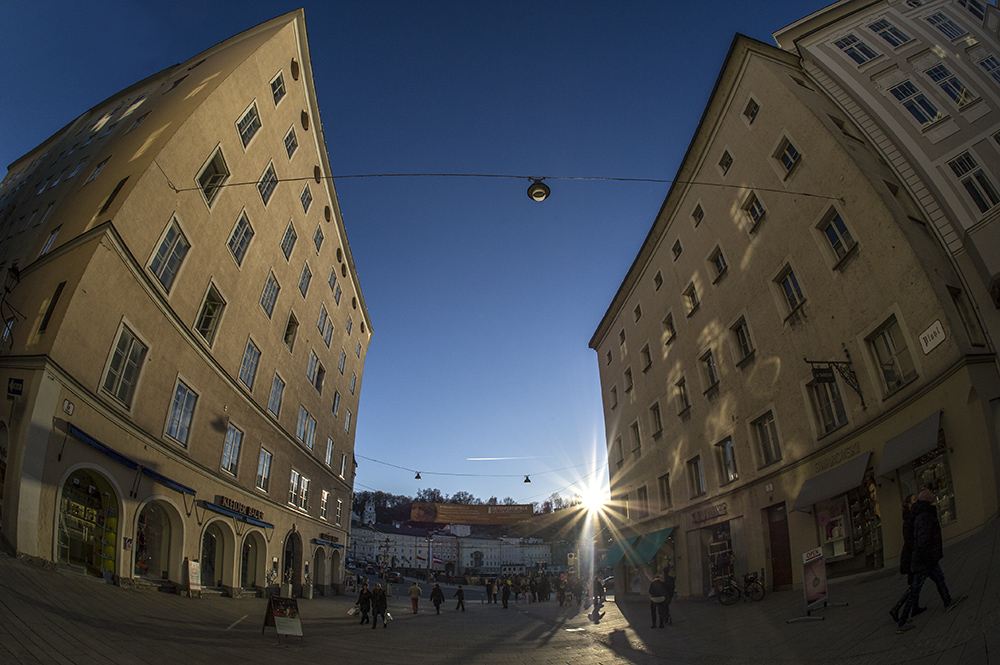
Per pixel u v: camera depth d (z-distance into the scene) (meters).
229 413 20.38
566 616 22.41
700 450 22.72
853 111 18.14
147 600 13.42
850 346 14.98
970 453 11.32
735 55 20.95
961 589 7.90
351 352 40.12
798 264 17.19
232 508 20.42
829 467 15.45
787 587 16.86
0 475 11.54
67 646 7.27
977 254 14.05
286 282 25.92
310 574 29.66
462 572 114.25
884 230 14.03
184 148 16.91
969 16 19.30
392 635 15.18
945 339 12.12
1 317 14.45
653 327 28.48
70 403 12.46
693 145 23.84
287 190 25.36
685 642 11.05
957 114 16.64
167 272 16.45
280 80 23.80
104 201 15.52
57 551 11.83
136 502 14.76
